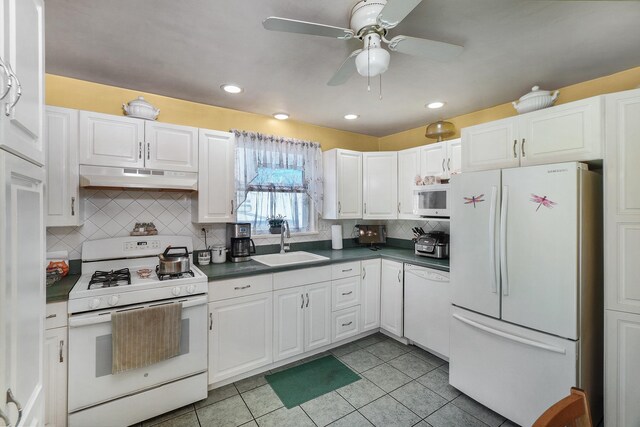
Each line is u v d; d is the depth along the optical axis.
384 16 1.11
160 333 1.83
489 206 1.91
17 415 0.75
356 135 3.73
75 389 1.65
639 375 1.54
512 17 1.44
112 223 2.29
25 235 0.84
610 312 1.62
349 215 3.33
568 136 1.74
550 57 1.83
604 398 1.64
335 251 3.32
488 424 1.84
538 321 1.69
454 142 2.73
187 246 2.48
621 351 1.59
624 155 1.57
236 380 2.30
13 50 0.75
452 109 2.79
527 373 1.74
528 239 1.73
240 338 2.26
